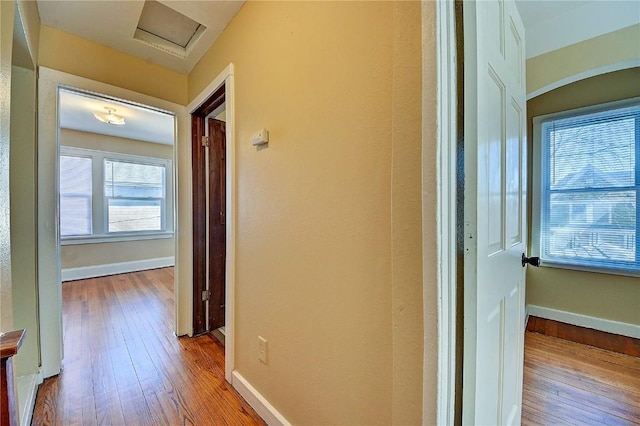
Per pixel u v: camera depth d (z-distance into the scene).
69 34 1.91
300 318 1.24
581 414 1.51
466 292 0.74
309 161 1.19
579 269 2.73
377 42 0.91
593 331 2.60
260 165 1.51
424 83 0.68
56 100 1.86
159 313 2.96
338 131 1.05
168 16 1.85
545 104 2.94
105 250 4.63
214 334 2.49
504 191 1.00
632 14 1.85
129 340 2.35
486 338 0.84
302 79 1.22
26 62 1.65
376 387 0.92
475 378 0.75
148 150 5.14
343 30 1.03
